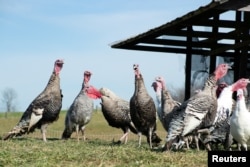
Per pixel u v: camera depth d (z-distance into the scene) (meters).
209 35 16.98
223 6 12.80
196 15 13.62
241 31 16.41
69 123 14.81
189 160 9.54
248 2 13.05
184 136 10.84
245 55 16.38
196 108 10.82
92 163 9.27
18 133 13.84
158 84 13.09
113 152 10.13
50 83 13.83
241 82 12.11
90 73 14.59
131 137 20.72
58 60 13.88
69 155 9.77
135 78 12.27
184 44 18.64
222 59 19.95
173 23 14.92
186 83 19.25
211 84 11.20
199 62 20.12
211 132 11.53
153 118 12.39
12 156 9.70
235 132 10.63
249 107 11.80
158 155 9.86
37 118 13.65
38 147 11.35
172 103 12.72
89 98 14.49
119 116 14.17
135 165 9.03
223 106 11.82
